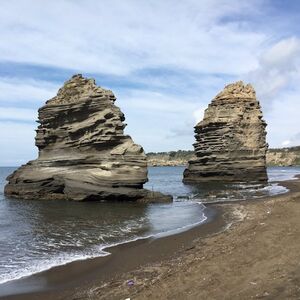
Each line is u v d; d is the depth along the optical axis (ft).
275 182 277.03
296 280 42.14
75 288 51.13
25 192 171.01
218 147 271.90
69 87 182.91
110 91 179.52
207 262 55.83
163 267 58.34
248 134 277.03
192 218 112.27
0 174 475.72
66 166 172.24
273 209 116.78
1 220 109.09
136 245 76.33
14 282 53.88
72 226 99.45
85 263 63.31
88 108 176.24
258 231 76.48
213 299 40.57
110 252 70.64
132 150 164.76
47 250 72.43
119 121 173.37
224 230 88.94
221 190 209.67
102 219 111.75
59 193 168.66
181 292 44.14
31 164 180.75
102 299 45.57
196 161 283.18
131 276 54.80
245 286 43.01
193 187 239.30
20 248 73.97
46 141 181.16
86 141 172.45
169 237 83.66
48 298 47.88
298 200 136.77
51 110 179.63
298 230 72.33
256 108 286.25
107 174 159.53
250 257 55.83
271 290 40.32
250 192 194.08
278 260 51.93
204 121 282.77
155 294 44.55
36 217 115.44
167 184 278.46
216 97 286.46
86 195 158.20
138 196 157.17
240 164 268.62
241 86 289.33
